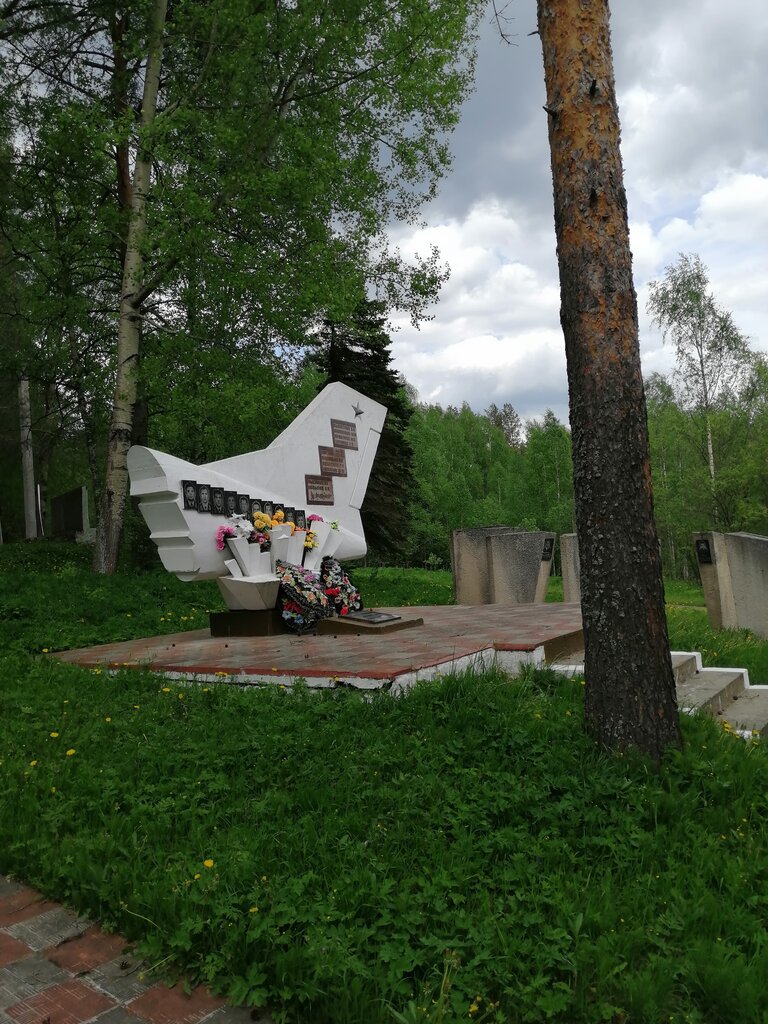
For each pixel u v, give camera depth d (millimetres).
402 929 2809
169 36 16312
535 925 2863
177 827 3703
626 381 4531
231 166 15578
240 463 10039
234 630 9234
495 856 3430
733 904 3121
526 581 13500
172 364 16500
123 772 4406
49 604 10625
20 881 3490
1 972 2777
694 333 35688
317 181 15141
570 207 4652
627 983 2520
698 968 2611
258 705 5594
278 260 15625
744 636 11273
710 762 4348
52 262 18078
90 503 39125
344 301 15641
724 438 36406
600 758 4324
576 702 5617
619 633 4453
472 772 4207
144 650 8203
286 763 4410
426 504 54969
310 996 2457
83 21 16562
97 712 5641
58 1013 2525
